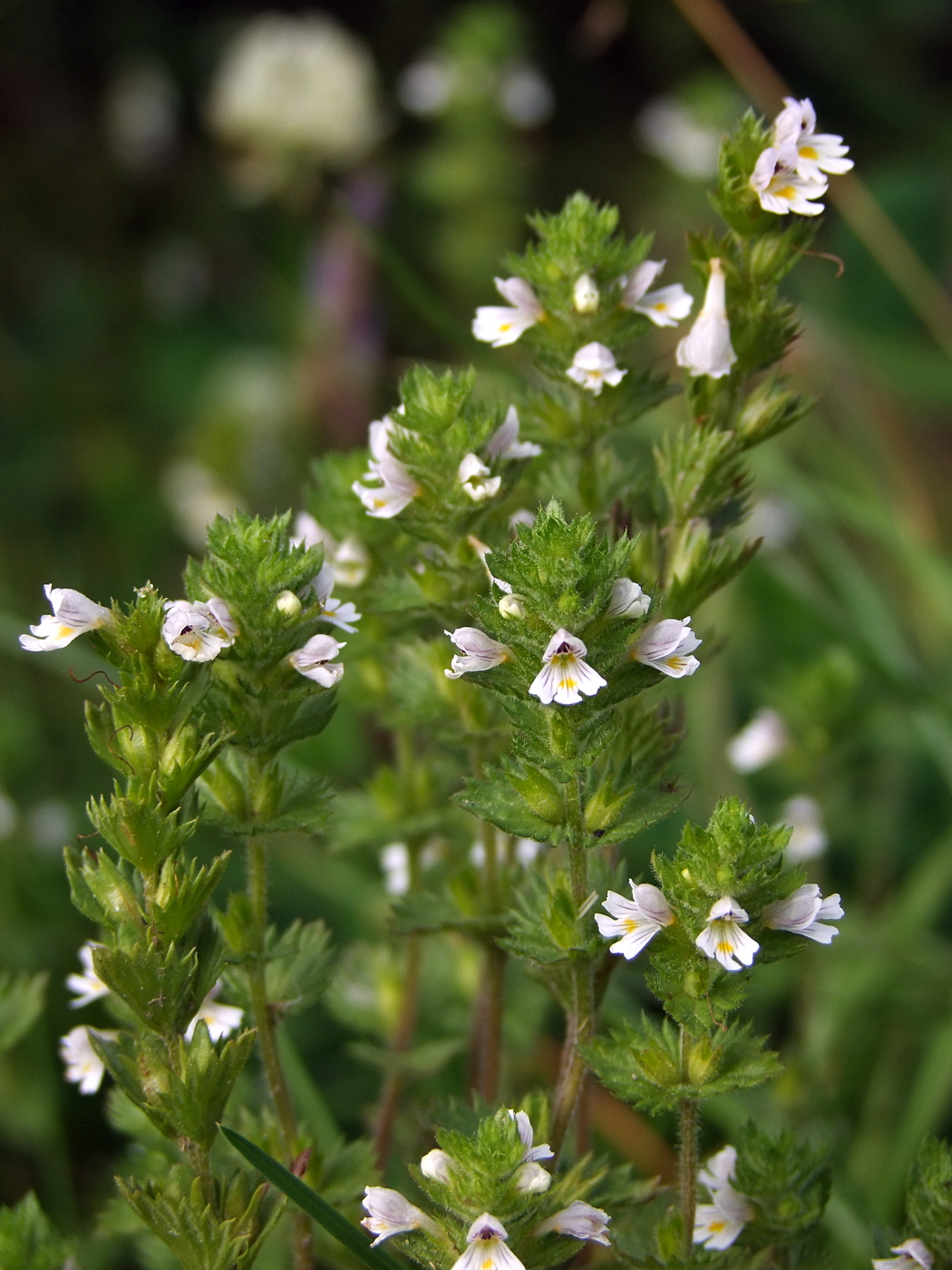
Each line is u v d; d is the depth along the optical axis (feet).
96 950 1.36
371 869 2.09
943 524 3.21
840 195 2.56
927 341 2.89
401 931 1.59
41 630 1.39
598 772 1.44
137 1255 1.77
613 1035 1.42
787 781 2.14
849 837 2.35
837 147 1.50
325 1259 1.57
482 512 1.50
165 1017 1.38
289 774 1.49
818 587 2.85
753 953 1.35
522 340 1.54
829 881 2.32
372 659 1.69
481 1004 1.70
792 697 2.08
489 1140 1.36
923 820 2.40
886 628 2.34
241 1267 1.39
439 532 1.51
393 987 1.77
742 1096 1.81
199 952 1.40
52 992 2.00
